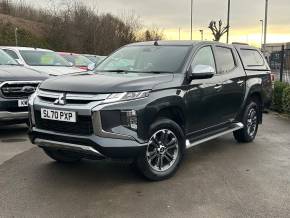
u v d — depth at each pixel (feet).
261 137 29.12
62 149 18.04
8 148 24.34
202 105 21.42
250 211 15.67
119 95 17.24
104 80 18.17
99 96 17.11
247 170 20.88
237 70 25.50
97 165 21.16
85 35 124.47
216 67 23.40
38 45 111.45
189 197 16.99
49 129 18.29
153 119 18.11
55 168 20.57
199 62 21.91
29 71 28.25
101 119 16.92
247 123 26.63
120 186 18.13
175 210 15.66
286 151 24.98
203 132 22.17
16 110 26.45
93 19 127.85
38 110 18.51
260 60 29.37
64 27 120.47
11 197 16.71
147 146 17.88
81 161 21.84
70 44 120.06
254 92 26.86
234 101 24.80
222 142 27.22
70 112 17.37
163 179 19.03
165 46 22.49
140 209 15.70
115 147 16.94
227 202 16.52
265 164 22.02
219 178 19.49
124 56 22.84
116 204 16.15
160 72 20.45
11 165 20.97
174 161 19.53
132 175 19.65
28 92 26.81
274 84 44.32
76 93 17.54
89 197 16.83
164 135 18.93
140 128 17.54
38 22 124.67
